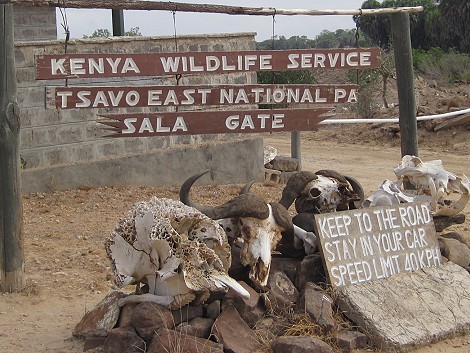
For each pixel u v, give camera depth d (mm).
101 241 7941
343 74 30203
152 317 4922
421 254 6055
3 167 6273
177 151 11016
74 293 6434
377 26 36594
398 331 5309
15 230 6359
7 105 6223
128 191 10383
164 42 10672
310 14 6809
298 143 11758
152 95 6344
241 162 11492
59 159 10141
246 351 4984
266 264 5367
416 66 29672
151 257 5074
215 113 6496
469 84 27266
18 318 5898
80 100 6199
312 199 6047
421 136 17000
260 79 21344
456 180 6598
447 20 37594
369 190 11531
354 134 18453
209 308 5145
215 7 6457
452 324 5527
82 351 5219
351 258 5711
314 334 5219
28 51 9773
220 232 5145
